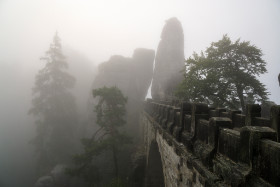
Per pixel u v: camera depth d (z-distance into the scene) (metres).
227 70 16.41
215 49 18.25
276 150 2.44
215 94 16.66
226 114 7.14
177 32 42.97
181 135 6.88
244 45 16.72
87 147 17.03
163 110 11.55
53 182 22.52
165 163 9.56
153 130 14.48
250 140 2.96
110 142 16.72
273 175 2.49
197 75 17.33
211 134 4.45
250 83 16.06
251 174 2.89
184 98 18.64
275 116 4.09
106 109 19.00
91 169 17.05
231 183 3.23
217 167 3.93
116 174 17.48
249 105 5.38
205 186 4.37
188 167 5.59
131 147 26.78
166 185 9.41
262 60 16.56
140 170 20.38
